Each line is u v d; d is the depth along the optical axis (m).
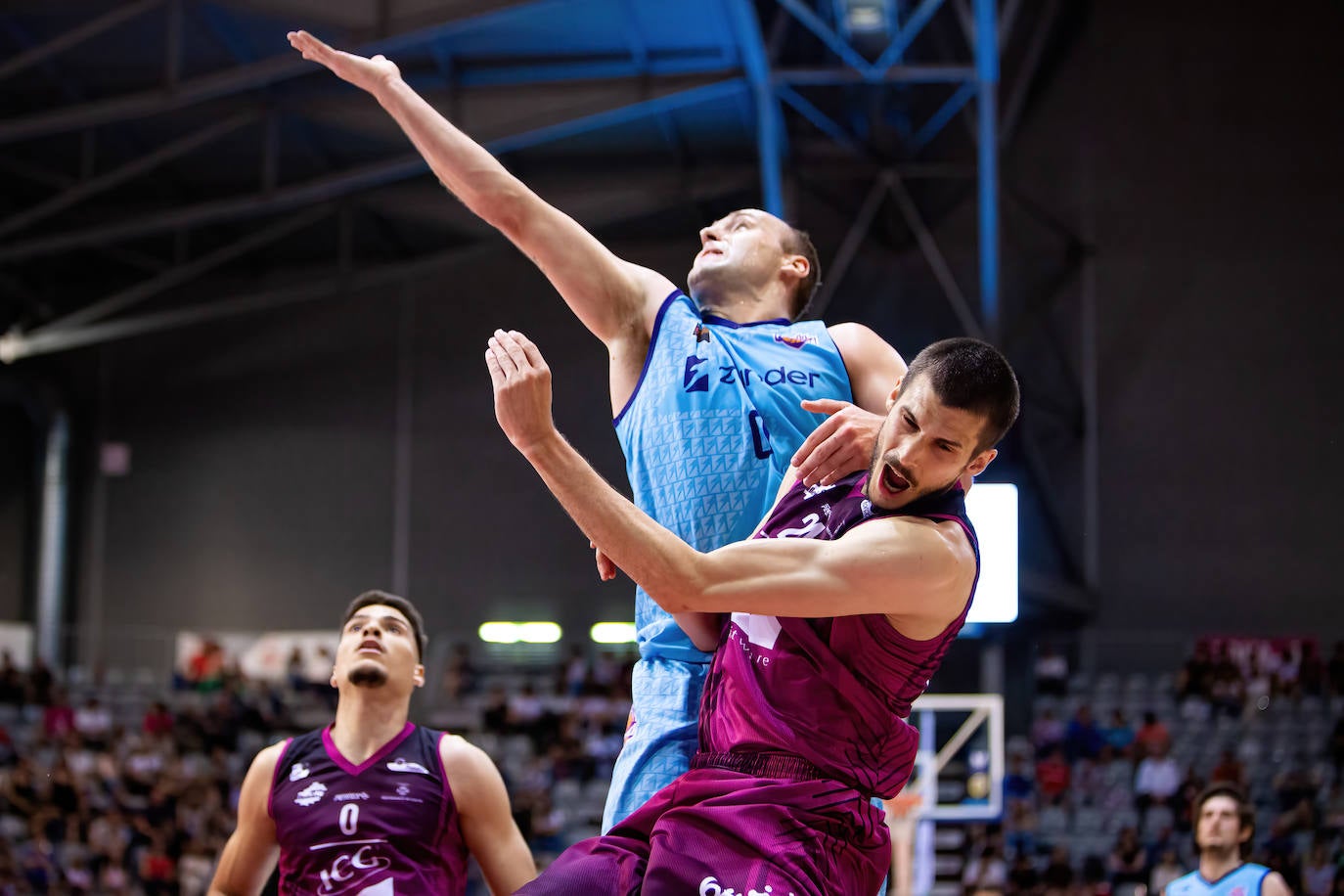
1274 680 16.36
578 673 17.66
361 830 3.98
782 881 2.01
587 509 1.93
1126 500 18.62
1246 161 19.05
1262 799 14.95
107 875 13.73
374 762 4.07
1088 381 18.91
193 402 21.16
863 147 17.98
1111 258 19.06
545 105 16.22
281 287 21.23
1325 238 18.80
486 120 16.33
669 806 2.15
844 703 2.12
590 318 2.62
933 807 11.67
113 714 17.91
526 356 1.96
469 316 20.69
